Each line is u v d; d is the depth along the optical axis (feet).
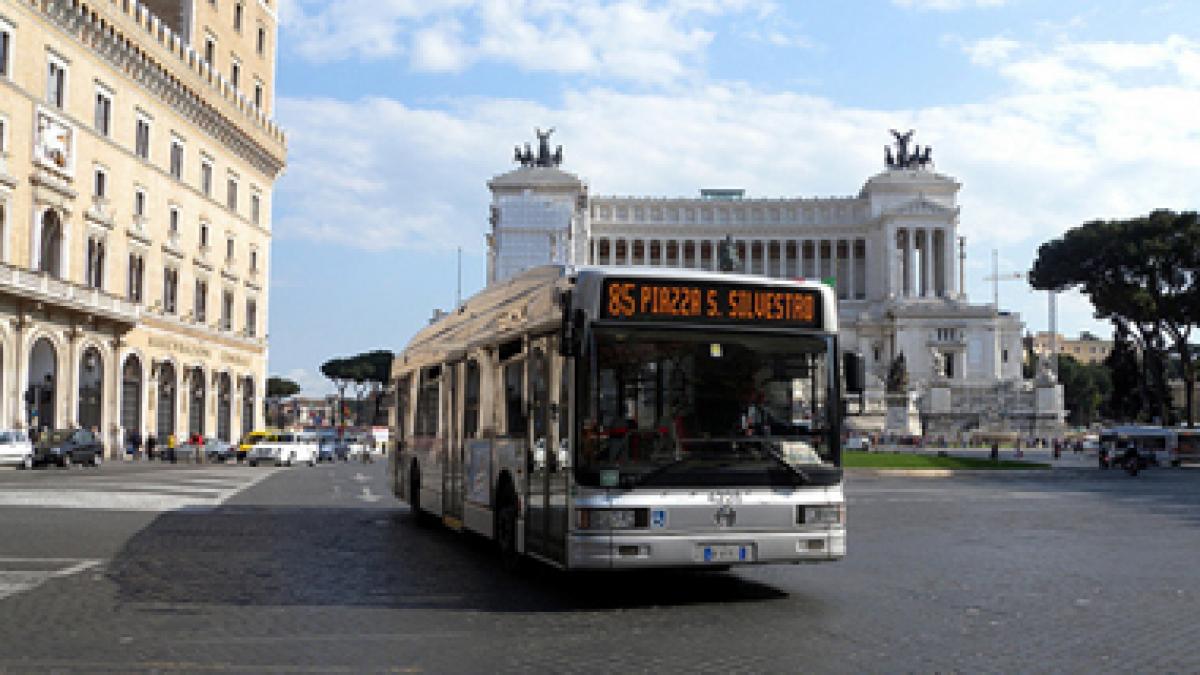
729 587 47.06
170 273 244.01
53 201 194.49
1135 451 196.75
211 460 233.76
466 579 48.70
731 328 43.06
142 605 40.60
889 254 528.22
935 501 107.65
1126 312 321.73
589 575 50.03
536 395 47.09
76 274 202.90
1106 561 58.29
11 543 58.80
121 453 214.48
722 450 41.93
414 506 76.43
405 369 83.56
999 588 47.60
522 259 447.01
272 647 33.50
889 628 37.52
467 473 59.06
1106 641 35.60
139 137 229.25
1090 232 322.96
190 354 250.98
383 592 44.68
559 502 42.60
